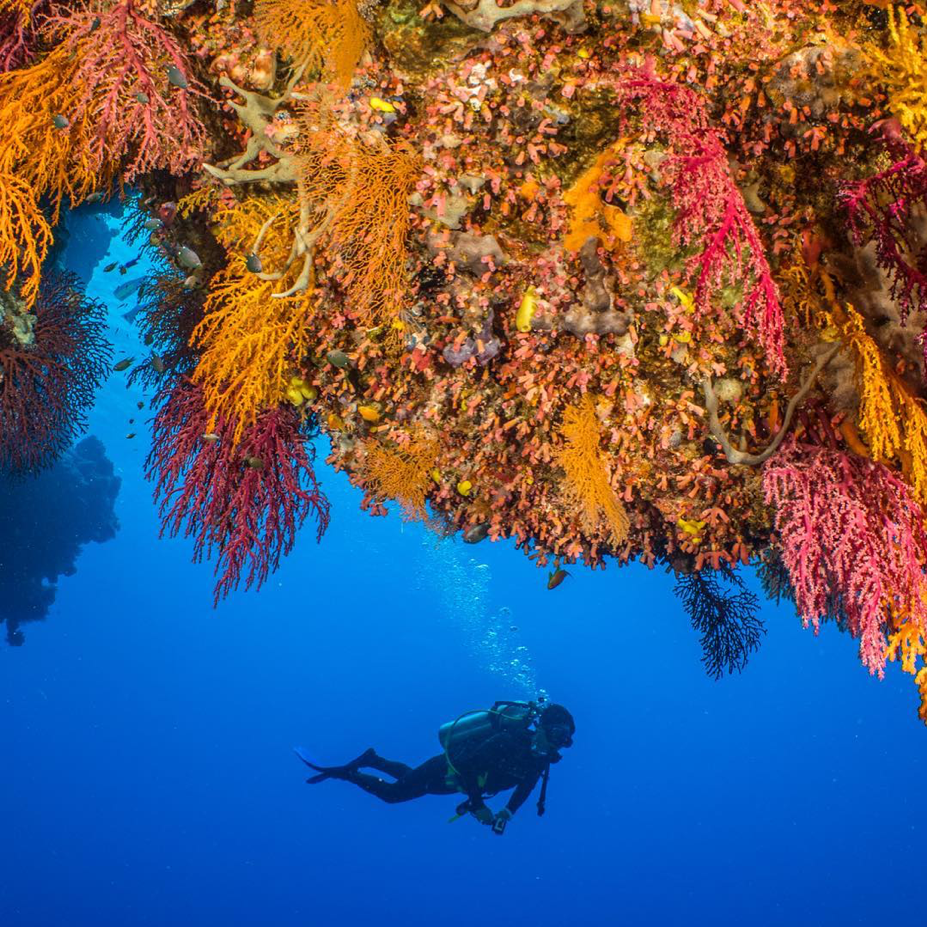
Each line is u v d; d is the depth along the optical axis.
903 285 3.50
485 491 4.43
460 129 3.67
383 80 3.71
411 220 3.83
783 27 3.46
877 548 3.54
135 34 3.74
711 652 6.16
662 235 3.71
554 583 4.80
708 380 3.87
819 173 3.62
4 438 6.59
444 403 4.24
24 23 3.86
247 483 4.48
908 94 3.28
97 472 14.53
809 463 3.73
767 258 3.74
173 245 4.74
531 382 4.00
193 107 3.96
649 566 4.67
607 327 3.80
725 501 4.15
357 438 4.46
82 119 3.95
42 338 6.50
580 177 3.72
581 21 3.49
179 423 4.75
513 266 3.84
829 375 3.77
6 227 3.97
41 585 13.88
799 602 4.20
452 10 3.49
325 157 3.75
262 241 4.05
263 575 4.60
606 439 4.10
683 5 3.46
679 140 3.40
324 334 4.16
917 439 3.53
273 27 3.64
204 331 4.88
